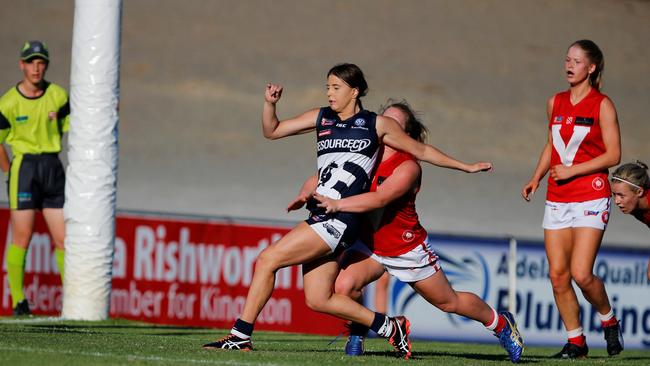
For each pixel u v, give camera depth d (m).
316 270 24.44
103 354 22.02
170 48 111.88
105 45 37.09
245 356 22.86
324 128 24.73
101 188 37.28
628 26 130.00
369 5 127.81
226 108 101.75
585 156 28.28
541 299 52.28
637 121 107.19
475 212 85.00
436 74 112.19
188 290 49.12
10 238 46.66
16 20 110.44
